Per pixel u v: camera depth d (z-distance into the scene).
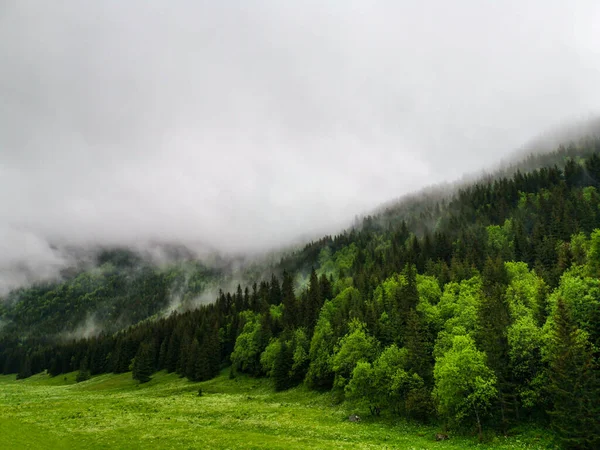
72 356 186.00
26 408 66.56
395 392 57.75
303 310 119.12
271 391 89.00
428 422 52.41
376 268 142.88
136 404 71.69
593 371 40.31
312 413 62.91
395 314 80.12
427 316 71.12
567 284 53.72
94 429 49.97
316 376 80.88
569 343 41.50
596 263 67.12
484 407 45.94
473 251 124.38
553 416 42.66
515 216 158.62
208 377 111.31
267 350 99.12
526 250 119.19
